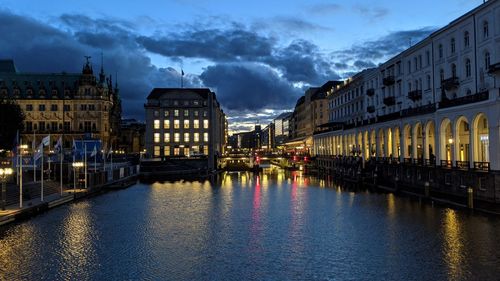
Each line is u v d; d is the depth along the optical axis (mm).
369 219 39750
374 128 79938
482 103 43188
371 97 93000
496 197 39688
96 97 137000
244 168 144500
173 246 31078
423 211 42062
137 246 31141
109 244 31781
